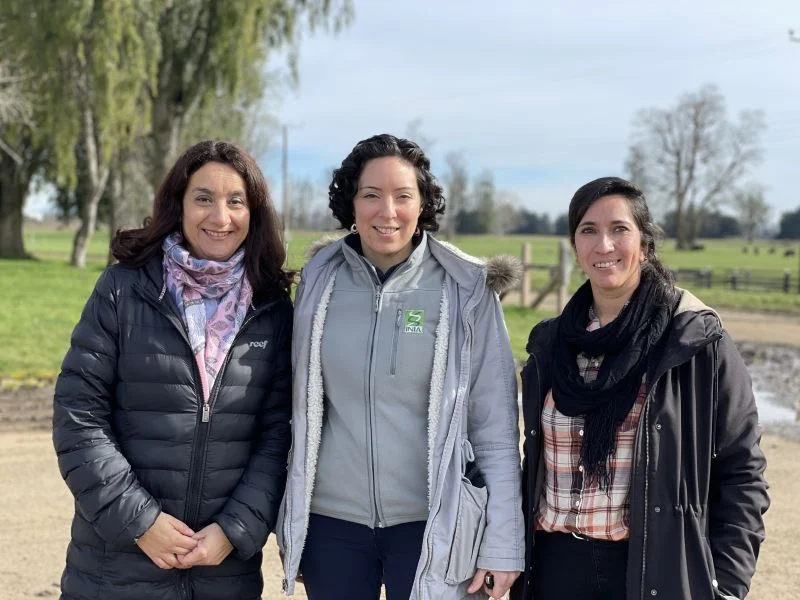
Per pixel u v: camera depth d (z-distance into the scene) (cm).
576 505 242
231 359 258
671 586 224
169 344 252
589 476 238
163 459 250
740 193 6931
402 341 261
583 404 237
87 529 251
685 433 232
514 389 270
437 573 252
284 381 277
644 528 228
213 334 258
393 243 262
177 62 2205
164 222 267
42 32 1909
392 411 261
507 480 260
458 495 254
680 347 230
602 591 241
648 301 240
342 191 274
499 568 254
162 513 246
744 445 236
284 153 4372
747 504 234
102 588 247
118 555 248
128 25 1914
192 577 254
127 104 1988
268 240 275
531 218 10469
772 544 472
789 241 9406
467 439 267
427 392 263
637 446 230
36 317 1326
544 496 254
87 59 2053
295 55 2252
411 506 263
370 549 267
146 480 250
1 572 413
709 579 227
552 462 250
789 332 1692
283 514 270
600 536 238
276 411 275
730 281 3133
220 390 255
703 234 9844
